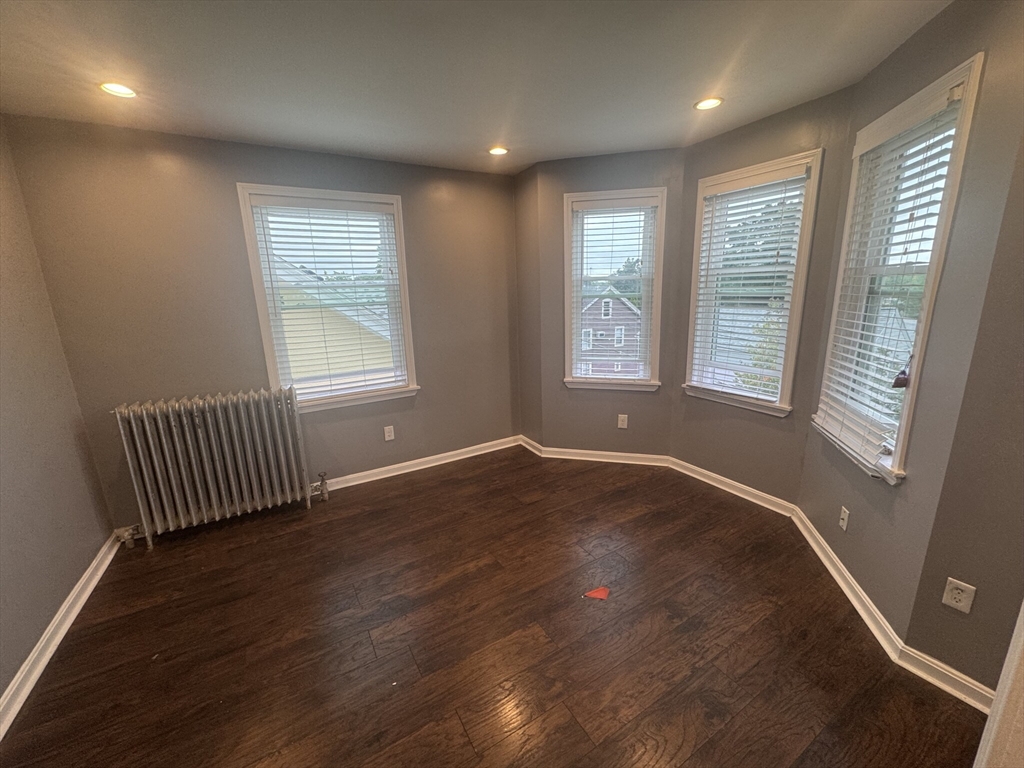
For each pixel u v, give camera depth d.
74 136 2.20
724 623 1.83
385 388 3.24
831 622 1.82
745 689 1.54
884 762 1.30
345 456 3.19
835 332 2.21
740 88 2.06
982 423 1.35
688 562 2.23
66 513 2.08
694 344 3.05
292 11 1.41
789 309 2.47
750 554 2.29
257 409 2.67
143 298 2.44
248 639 1.81
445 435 3.59
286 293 2.83
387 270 3.14
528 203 3.33
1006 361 1.29
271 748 1.38
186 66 1.72
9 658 1.56
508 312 3.69
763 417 2.70
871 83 1.92
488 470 3.44
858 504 1.95
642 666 1.64
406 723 1.45
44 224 2.18
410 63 1.75
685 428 3.22
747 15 1.51
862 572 1.89
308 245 2.85
